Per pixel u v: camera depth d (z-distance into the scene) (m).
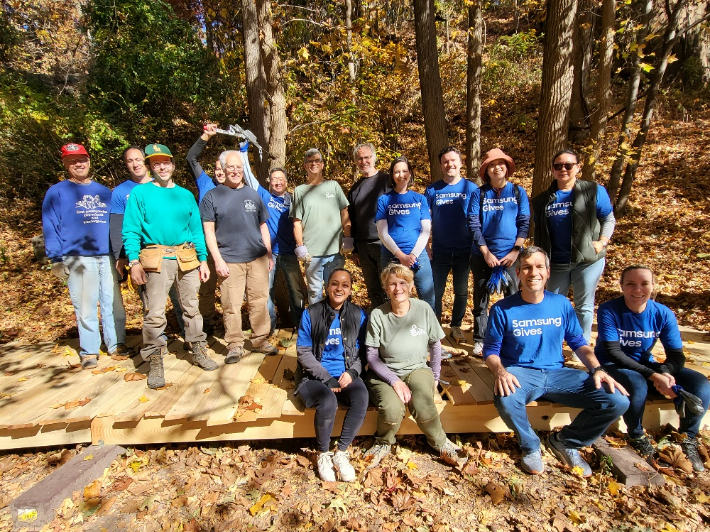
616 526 2.59
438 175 7.78
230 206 3.84
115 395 3.56
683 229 7.91
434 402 3.36
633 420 3.15
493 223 3.90
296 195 4.14
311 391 3.16
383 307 3.38
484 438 3.46
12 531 2.69
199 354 4.01
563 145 6.04
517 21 16.81
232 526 2.69
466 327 4.96
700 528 2.57
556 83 5.89
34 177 9.43
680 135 10.67
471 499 2.85
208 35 12.59
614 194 8.43
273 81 5.04
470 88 8.92
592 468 3.11
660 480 2.88
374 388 3.23
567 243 3.63
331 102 8.73
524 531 2.58
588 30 10.55
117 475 3.17
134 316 6.24
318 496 2.91
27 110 8.23
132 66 9.84
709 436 3.35
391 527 2.64
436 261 4.22
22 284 7.26
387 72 10.37
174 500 2.90
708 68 12.09
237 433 3.38
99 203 4.07
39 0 11.70
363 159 4.14
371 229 4.17
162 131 10.36
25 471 3.29
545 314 3.19
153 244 3.65
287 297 5.51
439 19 12.93
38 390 3.70
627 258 7.51
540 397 3.31
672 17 7.05
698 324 5.45
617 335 3.33
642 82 12.27
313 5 9.84
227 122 10.95
